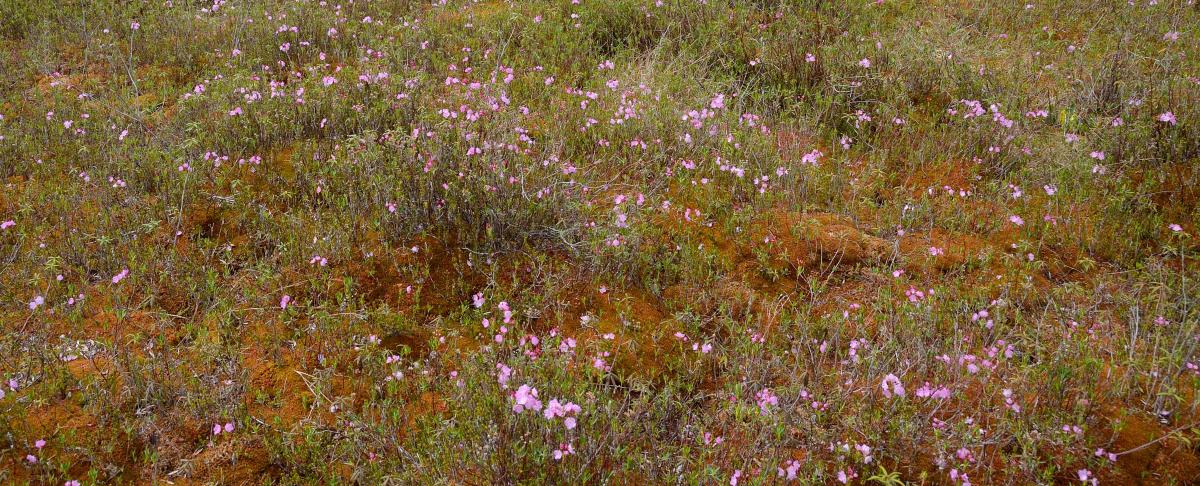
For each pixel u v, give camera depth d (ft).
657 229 14.14
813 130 18.13
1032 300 12.54
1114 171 15.49
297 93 17.54
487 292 12.67
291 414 10.50
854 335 11.91
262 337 11.61
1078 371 10.23
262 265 12.76
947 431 10.15
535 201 13.91
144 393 10.41
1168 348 11.00
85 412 10.14
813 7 24.04
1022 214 14.74
